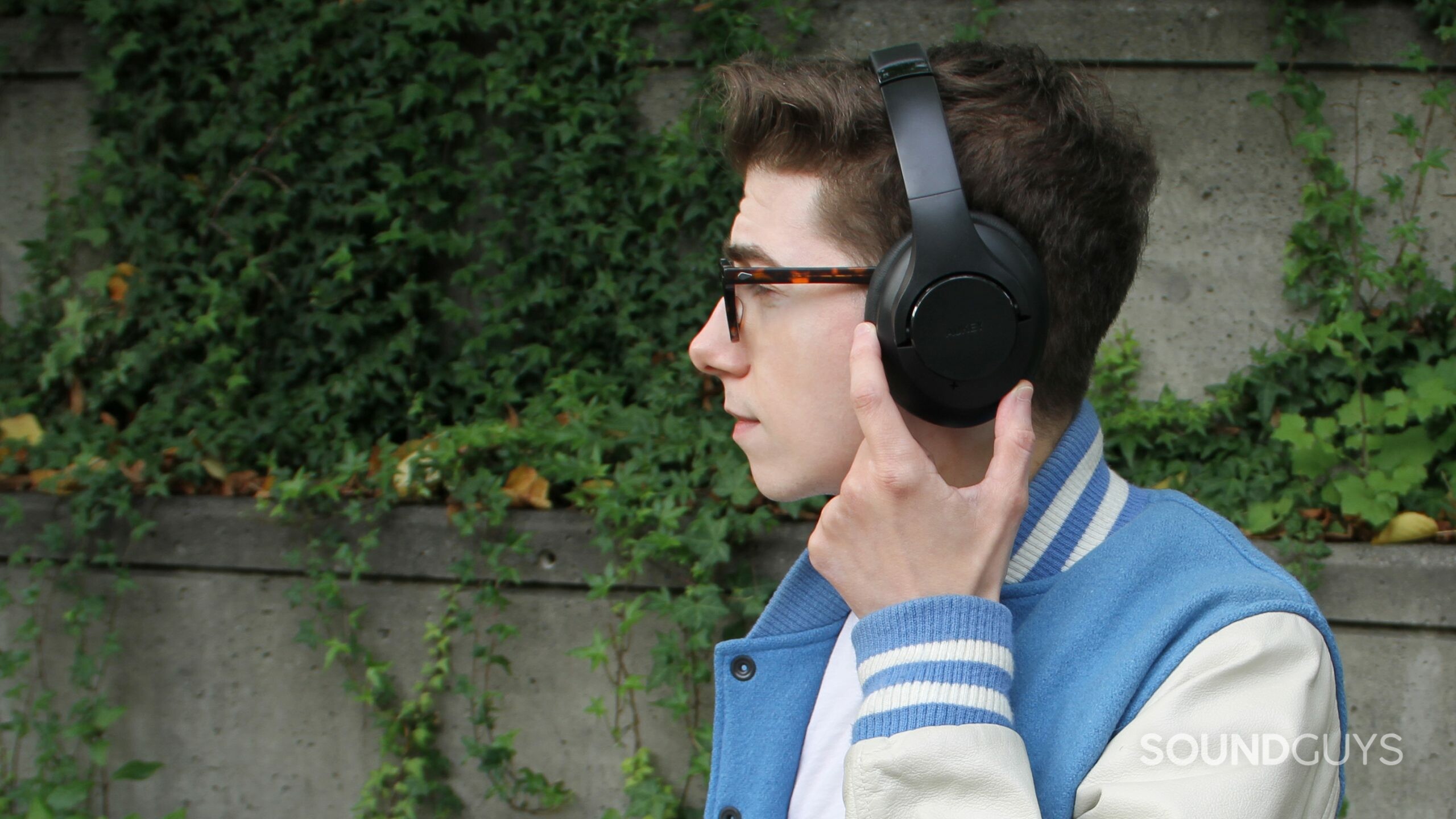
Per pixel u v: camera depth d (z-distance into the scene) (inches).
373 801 105.3
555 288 122.8
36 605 112.0
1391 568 90.9
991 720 30.0
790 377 35.7
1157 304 113.8
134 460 111.4
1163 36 111.7
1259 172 111.6
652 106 123.3
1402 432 102.4
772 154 35.7
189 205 127.9
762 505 99.4
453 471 104.2
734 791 42.6
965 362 31.7
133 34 125.7
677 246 122.1
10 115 131.6
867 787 29.9
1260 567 34.0
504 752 102.6
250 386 124.6
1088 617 34.4
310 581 106.6
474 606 103.6
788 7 117.6
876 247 34.3
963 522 31.8
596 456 101.5
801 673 43.2
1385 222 110.3
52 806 105.9
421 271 127.8
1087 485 38.3
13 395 126.8
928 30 117.0
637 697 102.3
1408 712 91.6
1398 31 108.4
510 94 123.6
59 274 130.1
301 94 123.8
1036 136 33.7
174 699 111.3
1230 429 110.0
